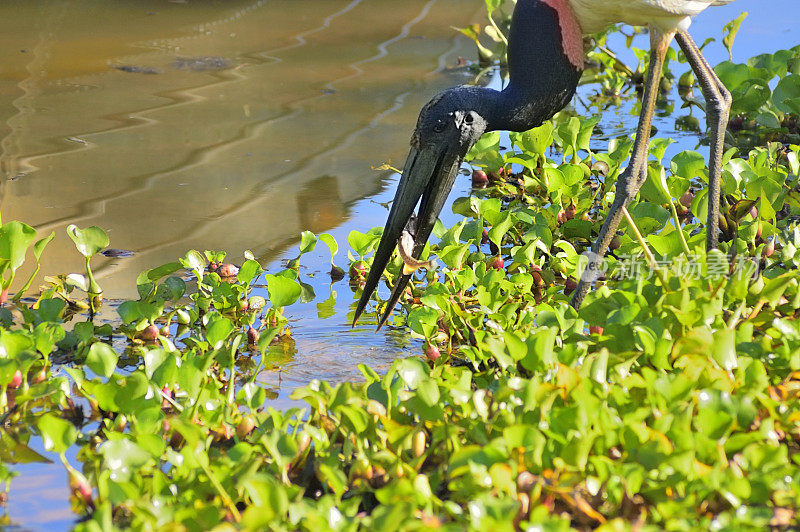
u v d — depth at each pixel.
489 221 9.06
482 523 4.32
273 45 15.92
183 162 11.14
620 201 7.02
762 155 9.91
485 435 5.34
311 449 5.63
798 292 6.65
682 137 12.52
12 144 11.45
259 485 4.55
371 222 9.76
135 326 7.55
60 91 13.33
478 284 7.77
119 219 9.61
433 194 7.21
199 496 5.04
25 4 17.94
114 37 15.96
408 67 14.91
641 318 6.31
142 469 5.35
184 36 16.17
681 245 7.14
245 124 12.40
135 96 13.27
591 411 5.15
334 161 11.30
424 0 19.02
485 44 16.16
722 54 15.23
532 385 5.26
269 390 6.71
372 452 5.33
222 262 8.76
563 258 8.55
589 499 4.86
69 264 8.70
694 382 5.34
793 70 13.11
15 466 5.77
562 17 7.14
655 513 4.72
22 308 7.60
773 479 4.79
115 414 6.34
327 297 8.37
